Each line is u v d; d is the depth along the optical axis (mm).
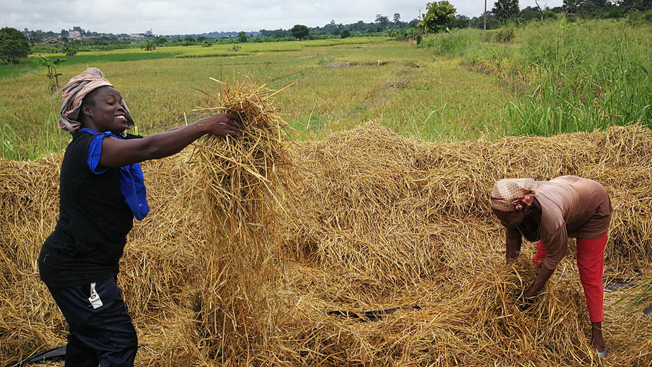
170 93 20188
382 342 2885
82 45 119125
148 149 2121
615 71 7309
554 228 2568
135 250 3873
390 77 21406
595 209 2758
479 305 3014
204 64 40594
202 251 2859
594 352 2812
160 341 3156
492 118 9133
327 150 4957
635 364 2783
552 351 2824
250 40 139250
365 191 4582
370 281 3875
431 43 43688
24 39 51812
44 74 32031
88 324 2266
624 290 3742
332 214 4473
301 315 3053
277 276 2898
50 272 2240
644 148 4977
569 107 6730
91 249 2227
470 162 4926
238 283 2580
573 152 5090
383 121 10180
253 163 2426
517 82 12664
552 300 2900
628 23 11750
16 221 4074
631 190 4551
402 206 4555
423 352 2807
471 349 2807
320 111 13492
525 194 2549
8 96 19547
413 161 4988
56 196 4324
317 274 3939
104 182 2184
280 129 2559
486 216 4574
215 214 2467
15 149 6734
